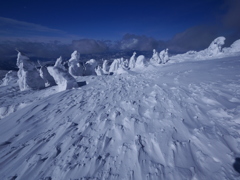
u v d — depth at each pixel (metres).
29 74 11.70
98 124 3.89
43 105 6.33
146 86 7.07
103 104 5.34
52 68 9.24
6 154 3.25
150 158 2.53
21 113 6.02
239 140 2.64
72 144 3.19
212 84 5.78
